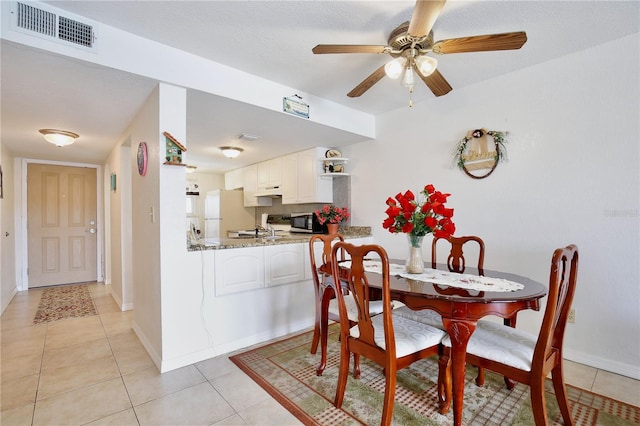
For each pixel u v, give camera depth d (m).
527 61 2.46
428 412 1.75
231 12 1.80
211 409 1.79
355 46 1.77
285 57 2.31
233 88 2.46
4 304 3.71
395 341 1.65
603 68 2.21
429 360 2.39
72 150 4.18
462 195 2.95
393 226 2.04
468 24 1.96
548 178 2.46
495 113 2.73
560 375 1.59
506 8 1.81
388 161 3.57
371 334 1.66
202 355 2.39
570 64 2.35
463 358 1.53
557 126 2.41
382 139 3.63
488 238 2.78
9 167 4.11
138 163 2.71
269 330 2.83
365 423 1.67
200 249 2.38
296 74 2.59
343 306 1.79
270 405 1.83
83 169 5.16
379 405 1.82
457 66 2.53
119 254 3.77
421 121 3.26
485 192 2.79
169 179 2.22
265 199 5.61
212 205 6.09
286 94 2.81
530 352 1.52
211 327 2.45
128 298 3.67
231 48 2.19
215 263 2.46
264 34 2.02
